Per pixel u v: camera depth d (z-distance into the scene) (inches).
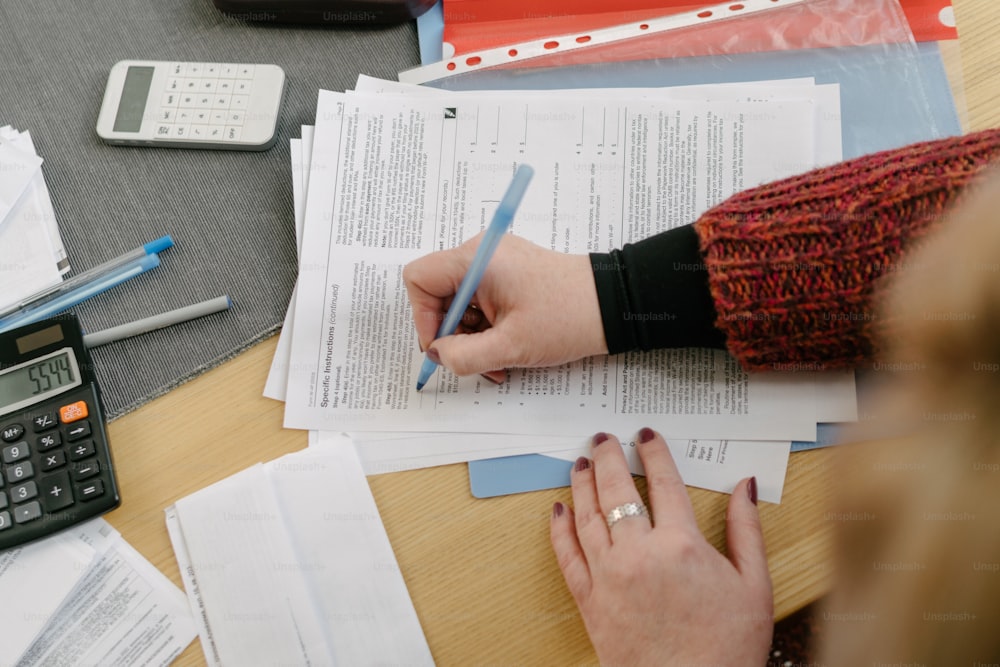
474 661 17.9
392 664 17.7
